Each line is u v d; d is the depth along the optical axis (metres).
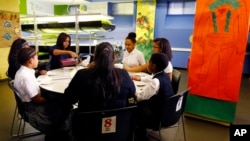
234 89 2.68
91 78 1.37
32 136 2.44
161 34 7.96
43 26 4.79
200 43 2.83
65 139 2.19
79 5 8.53
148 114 1.90
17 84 1.86
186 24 7.61
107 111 1.37
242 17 2.50
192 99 3.00
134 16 8.14
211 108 2.89
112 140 1.50
